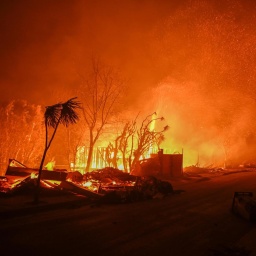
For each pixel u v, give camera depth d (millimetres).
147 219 9977
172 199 14172
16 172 15352
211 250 6984
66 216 10086
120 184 16938
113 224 9180
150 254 6672
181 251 6922
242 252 6922
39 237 7609
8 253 6434
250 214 9906
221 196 15266
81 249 6844
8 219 9430
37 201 11305
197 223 9617
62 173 14891
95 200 12969
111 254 6594
